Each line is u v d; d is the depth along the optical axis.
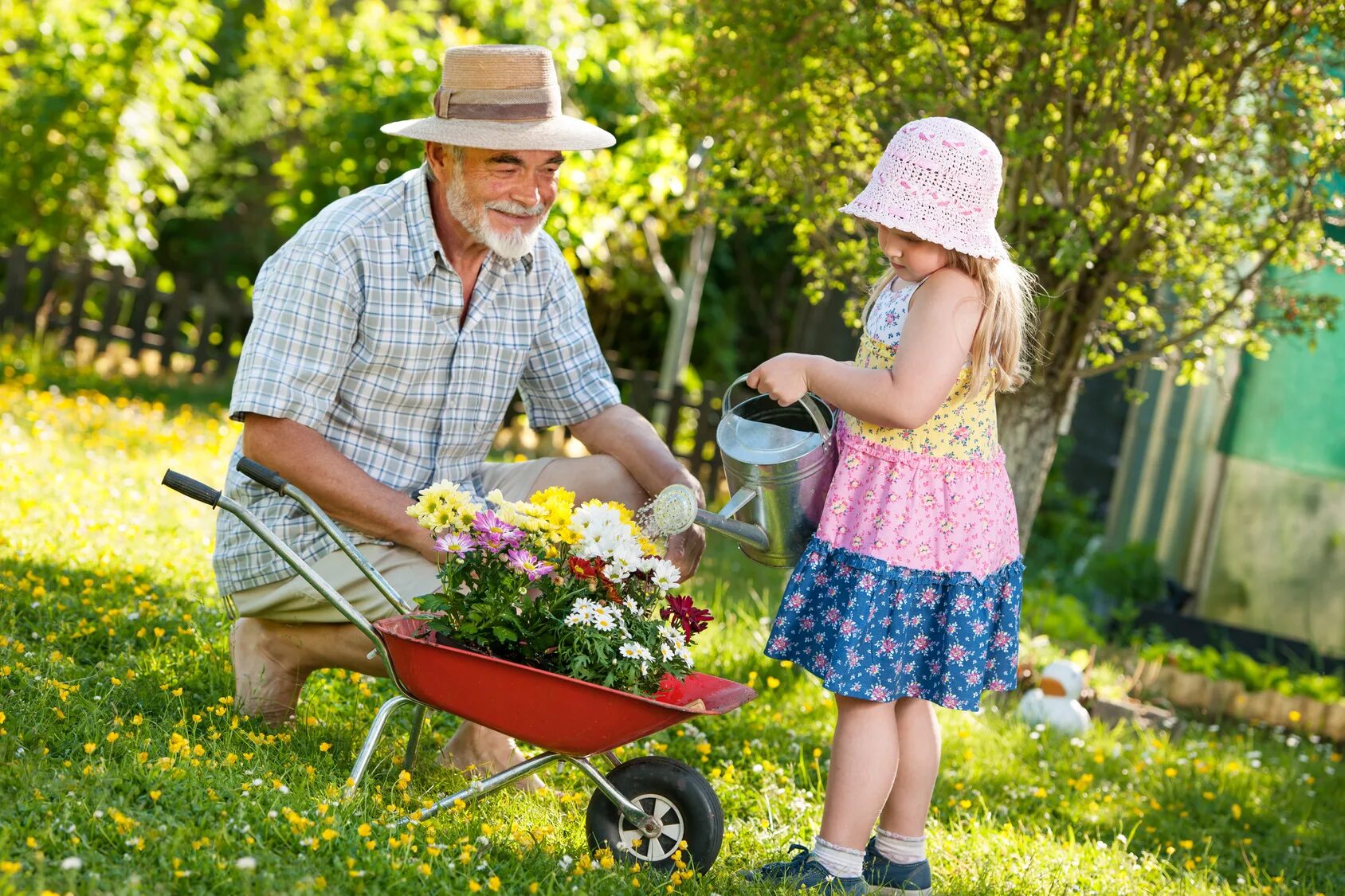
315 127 12.22
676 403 11.71
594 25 11.80
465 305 3.89
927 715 3.52
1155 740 6.13
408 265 3.74
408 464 3.87
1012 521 3.54
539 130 3.64
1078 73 5.50
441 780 3.67
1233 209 5.89
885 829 3.53
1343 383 8.41
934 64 5.68
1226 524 9.09
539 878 3.03
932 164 3.32
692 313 11.95
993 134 5.76
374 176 11.48
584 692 3.03
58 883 2.50
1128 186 5.70
